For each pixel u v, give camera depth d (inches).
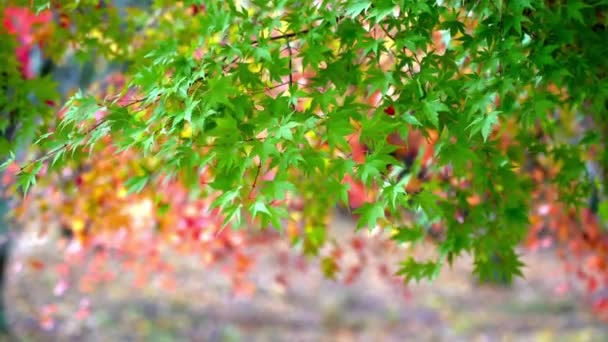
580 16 106.4
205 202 245.0
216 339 430.9
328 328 478.6
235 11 106.7
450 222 135.6
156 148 148.8
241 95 97.3
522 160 151.6
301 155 89.7
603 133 155.0
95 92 224.2
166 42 109.5
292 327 471.5
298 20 106.7
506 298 554.9
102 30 158.4
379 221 191.3
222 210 94.1
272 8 109.5
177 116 92.0
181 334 420.8
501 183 132.7
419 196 106.8
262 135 113.3
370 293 553.3
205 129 100.4
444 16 113.6
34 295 423.5
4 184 244.5
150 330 417.1
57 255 469.7
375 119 94.7
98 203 229.1
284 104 96.1
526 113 109.6
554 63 102.1
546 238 274.7
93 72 252.5
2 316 358.9
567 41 106.8
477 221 134.6
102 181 217.2
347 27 106.6
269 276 542.3
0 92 142.9
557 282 582.6
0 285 347.9
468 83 104.1
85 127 106.7
